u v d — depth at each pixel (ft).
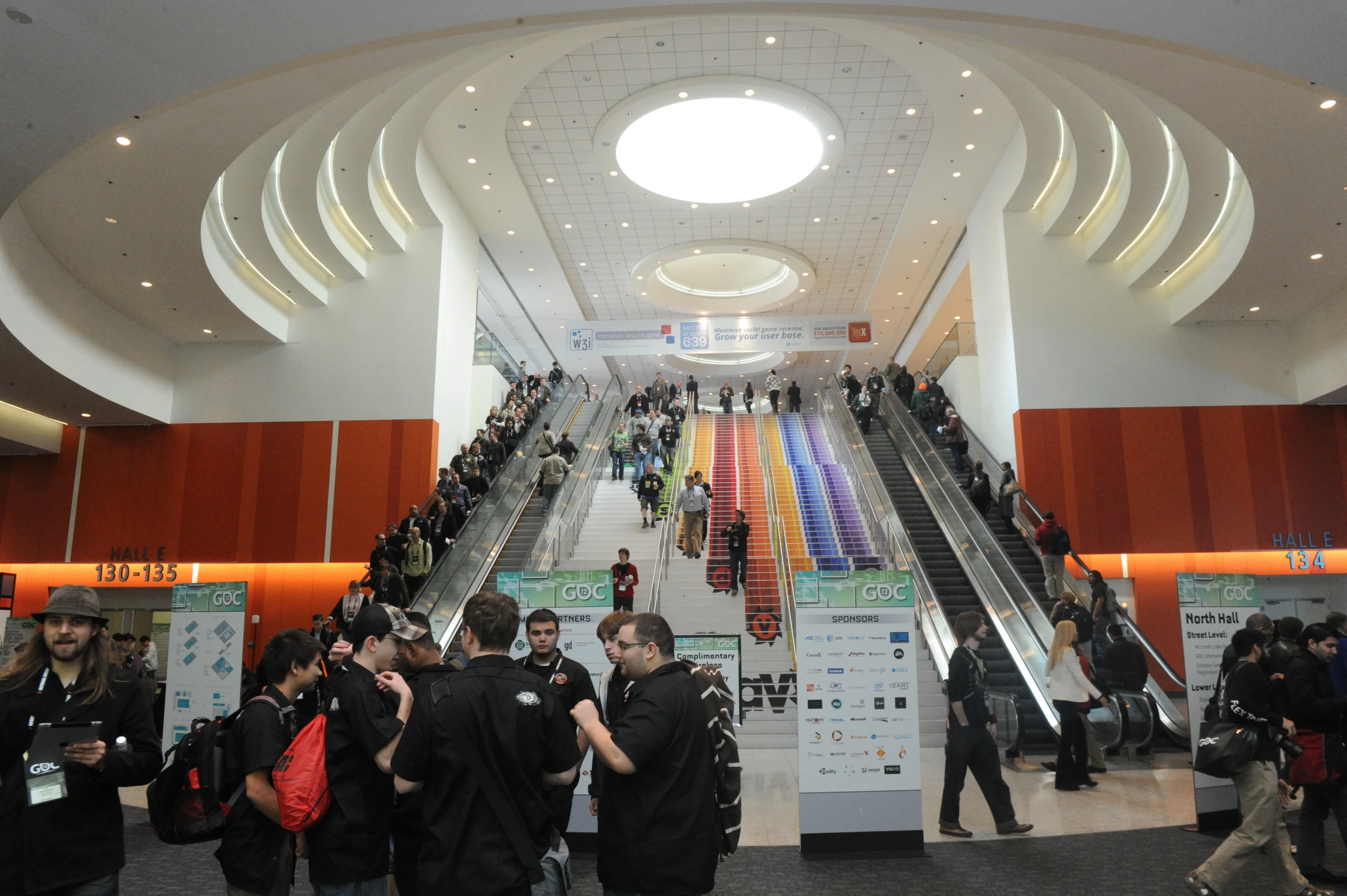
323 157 47.24
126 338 56.80
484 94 53.11
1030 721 34.83
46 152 26.40
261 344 62.18
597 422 70.49
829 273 83.05
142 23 21.04
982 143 59.26
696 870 11.02
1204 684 23.27
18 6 20.12
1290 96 34.32
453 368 65.10
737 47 49.65
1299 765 18.35
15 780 11.09
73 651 11.38
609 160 60.39
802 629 21.42
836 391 75.97
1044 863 19.93
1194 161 44.21
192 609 26.20
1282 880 17.30
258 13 21.07
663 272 85.56
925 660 39.09
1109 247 57.52
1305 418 58.65
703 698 13.55
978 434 68.49
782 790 27.96
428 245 62.64
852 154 61.05
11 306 43.78
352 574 59.36
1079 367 59.21
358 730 11.48
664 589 47.67
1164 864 19.75
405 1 21.25
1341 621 22.41
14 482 61.93
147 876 19.97
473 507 58.70
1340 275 51.78
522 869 10.01
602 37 48.37
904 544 46.01
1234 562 57.57
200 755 12.44
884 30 47.50
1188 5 21.29
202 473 60.95
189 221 43.57
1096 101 43.88
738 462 69.62
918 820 20.86
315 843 11.51
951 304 82.23
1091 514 57.72
